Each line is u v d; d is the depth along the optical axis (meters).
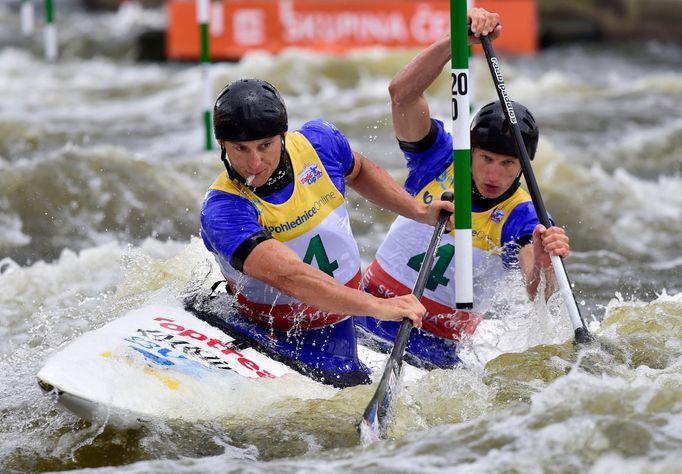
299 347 16.44
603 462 12.30
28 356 18.31
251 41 57.31
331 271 16.19
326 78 52.97
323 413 14.95
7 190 29.31
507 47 58.25
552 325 17.70
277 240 15.49
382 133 40.62
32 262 26.19
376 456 13.25
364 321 18.39
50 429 14.98
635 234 28.81
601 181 32.84
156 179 31.31
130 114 46.47
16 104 49.28
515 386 15.80
